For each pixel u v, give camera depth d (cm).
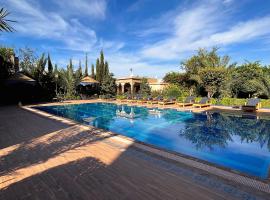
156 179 405
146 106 1961
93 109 1953
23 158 532
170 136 968
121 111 1795
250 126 1110
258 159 668
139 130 1094
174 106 1895
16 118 1188
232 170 442
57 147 624
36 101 2383
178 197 339
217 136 952
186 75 2606
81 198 341
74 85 2780
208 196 340
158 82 3341
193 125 1180
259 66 2341
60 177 420
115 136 752
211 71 1997
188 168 455
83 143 664
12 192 362
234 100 1761
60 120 1112
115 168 462
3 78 2147
